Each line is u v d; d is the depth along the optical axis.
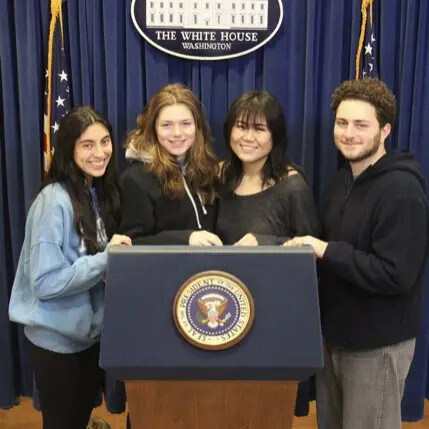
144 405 1.22
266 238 1.69
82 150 1.64
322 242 1.65
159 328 1.14
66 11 2.13
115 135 2.17
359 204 1.69
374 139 1.67
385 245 1.58
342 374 1.82
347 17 2.17
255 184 1.84
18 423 2.40
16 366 2.50
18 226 2.29
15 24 2.11
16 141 2.23
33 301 1.69
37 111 2.18
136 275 1.16
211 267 1.17
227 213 1.84
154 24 2.10
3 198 2.30
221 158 2.26
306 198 1.77
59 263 1.58
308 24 2.10
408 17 2.10
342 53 2.19
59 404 1.75
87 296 1.72
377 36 2.17
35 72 2.14
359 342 1.72
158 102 1.73
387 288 1.59
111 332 1.14
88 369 1.81
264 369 1.14
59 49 2.12
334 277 1.78
